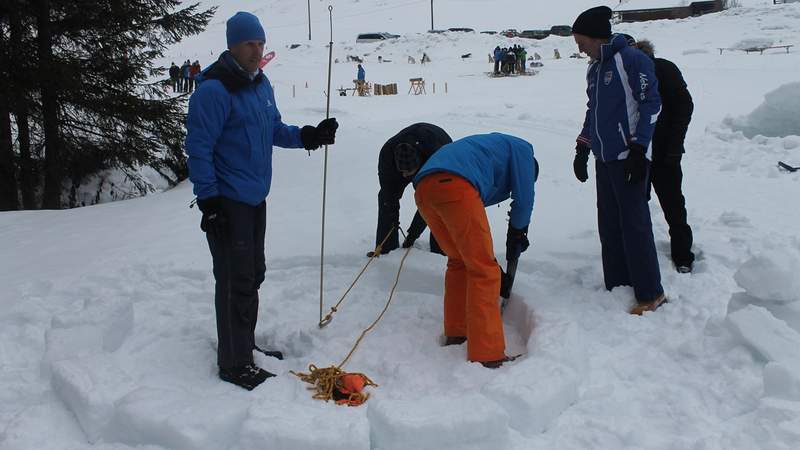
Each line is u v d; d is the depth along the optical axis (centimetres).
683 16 5075
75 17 1091
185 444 271
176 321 408
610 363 342
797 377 287
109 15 1100
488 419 269
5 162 1100
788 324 348
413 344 381
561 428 289
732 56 2812
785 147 881
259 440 272
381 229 510
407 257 489
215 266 338
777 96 997
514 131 1162
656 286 397
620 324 381
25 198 1149
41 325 396
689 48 3469
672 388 315
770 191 675
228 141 332
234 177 333
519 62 3188
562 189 713
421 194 359
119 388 313
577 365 327
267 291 459
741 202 632
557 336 342
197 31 1212
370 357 366
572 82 2561
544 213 615
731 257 462
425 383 336
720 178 749
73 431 299
